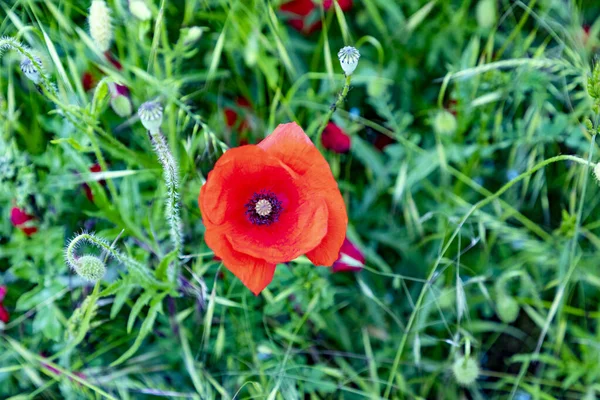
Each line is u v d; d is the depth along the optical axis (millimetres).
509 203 749
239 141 743
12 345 651
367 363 719
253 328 693
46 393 682
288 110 708
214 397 677
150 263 681
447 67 749
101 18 620
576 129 708
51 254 661
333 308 710
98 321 655
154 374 695
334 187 567
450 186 747
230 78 753
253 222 585
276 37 694
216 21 742
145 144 688
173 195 591
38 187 675
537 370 726
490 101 729
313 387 678
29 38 663
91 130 612
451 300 716
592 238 716
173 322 682
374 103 729
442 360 723
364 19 777
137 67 688
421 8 753
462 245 740
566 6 745
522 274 697
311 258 574
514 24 770
